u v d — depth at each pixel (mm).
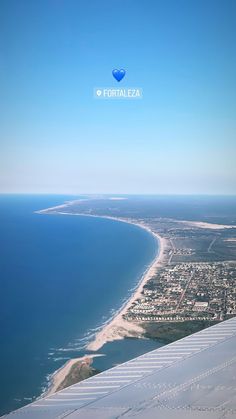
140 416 7047
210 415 7043
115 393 7941
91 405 7531
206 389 7996
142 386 8188
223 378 8492
